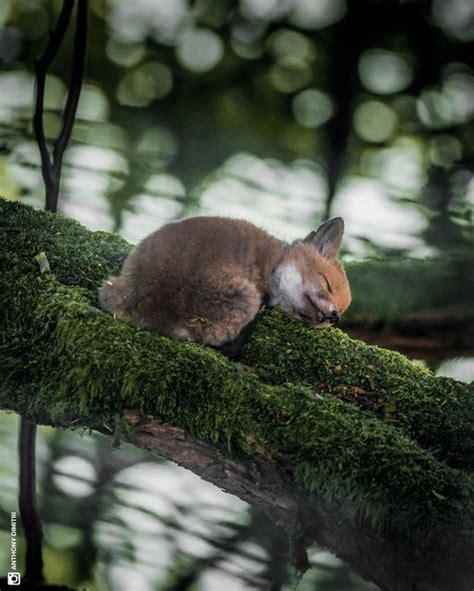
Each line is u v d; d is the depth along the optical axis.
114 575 11.94
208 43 16.78
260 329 8.09
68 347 7.22
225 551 11.81
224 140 16.55
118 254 8.59
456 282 12.68
